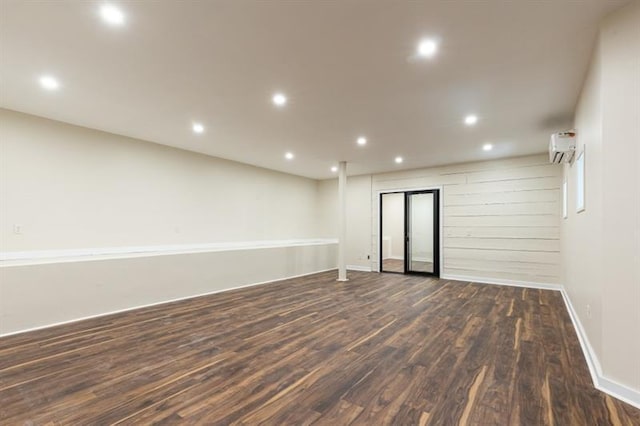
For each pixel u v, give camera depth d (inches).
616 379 87.0
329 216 362.3
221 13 83.0
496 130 183.5
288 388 92.0
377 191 329.1
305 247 304.0
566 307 182.9
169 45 98.6
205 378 97.8
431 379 97.6
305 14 83.4
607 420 76.4
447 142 209.8
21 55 104.7
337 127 179.9
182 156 233.5
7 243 155.9
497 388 92.1
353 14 83.5
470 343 127.2
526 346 124.0
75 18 85.1
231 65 111.1
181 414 79.1
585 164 119.0
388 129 183.2
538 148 224.1
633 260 83.0
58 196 172.1
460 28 89.7
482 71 114.6
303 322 154.2
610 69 85.6
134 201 205.0
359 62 108.7
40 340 128.8
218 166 259.4
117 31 91.3
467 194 275.0
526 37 93.9
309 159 265.9
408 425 75.0
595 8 82.4
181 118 166.7
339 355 115.3
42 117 165.9
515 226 252.4
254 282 251.0
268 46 99.0
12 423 75.5
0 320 132.9
